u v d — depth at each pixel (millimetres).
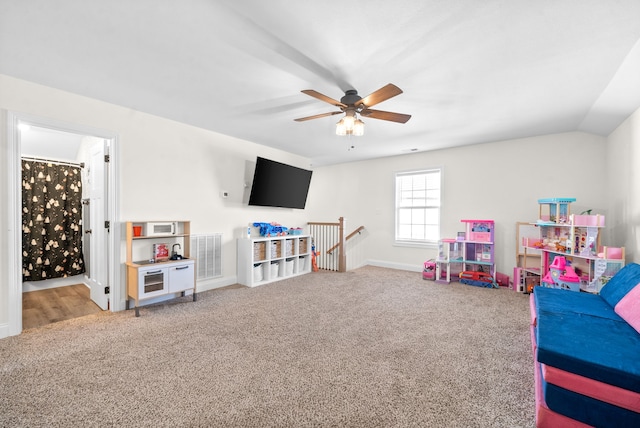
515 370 2025
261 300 3654
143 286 3119
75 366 2051
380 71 2398
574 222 3451
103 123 3150
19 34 1963
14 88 2596
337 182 6855
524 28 1829
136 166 3430
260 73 2473
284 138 4617
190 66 2377
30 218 4152
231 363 2102
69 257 4480
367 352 2279
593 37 1912
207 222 4199
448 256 4711
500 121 3680
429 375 1958
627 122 3188
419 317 3064
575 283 3242
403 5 1637
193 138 4012
